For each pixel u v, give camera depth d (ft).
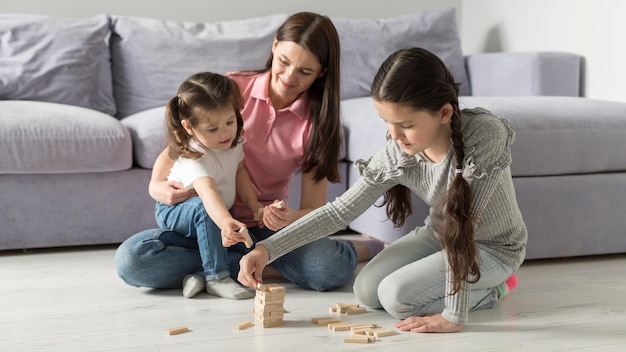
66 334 6.08
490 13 13.19
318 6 13.15
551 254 8.54
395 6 13.56
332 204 6.50
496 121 6.06
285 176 7.84
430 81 5.64
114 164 9.07
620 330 6.19
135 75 11.12
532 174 8.41
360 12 13.38
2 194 8.84
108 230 9.23
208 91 6.89
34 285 7.57
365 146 9.04
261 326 6.28
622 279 7.86
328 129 7.45
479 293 6.64
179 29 11.37
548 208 8.45
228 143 7.04
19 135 8.75
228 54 11.27
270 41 11.50
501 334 6.07
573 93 11.01
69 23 10.94
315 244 7.36
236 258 7.59
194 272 7.39
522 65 11.03
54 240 9.07
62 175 9.02
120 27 11.19
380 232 8.72
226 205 7.47
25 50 10.63
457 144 5.89
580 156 8.49
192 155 7.13
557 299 7.09
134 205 9.28
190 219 7.23
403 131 5.80
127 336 6.03
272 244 6.27
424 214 8.25
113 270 8.19
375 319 6.52
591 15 10.78
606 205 8.65
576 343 5.87
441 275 6.38
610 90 10.48
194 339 5.96
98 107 10.86
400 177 6.46
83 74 10.75
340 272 7.38
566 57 10.91
